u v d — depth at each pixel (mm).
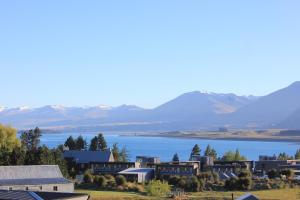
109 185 170375
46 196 93875
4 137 182500
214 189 177750
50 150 181875
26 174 137875
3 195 93125
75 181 175375
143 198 143125
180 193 159750
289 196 156875
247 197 115188
